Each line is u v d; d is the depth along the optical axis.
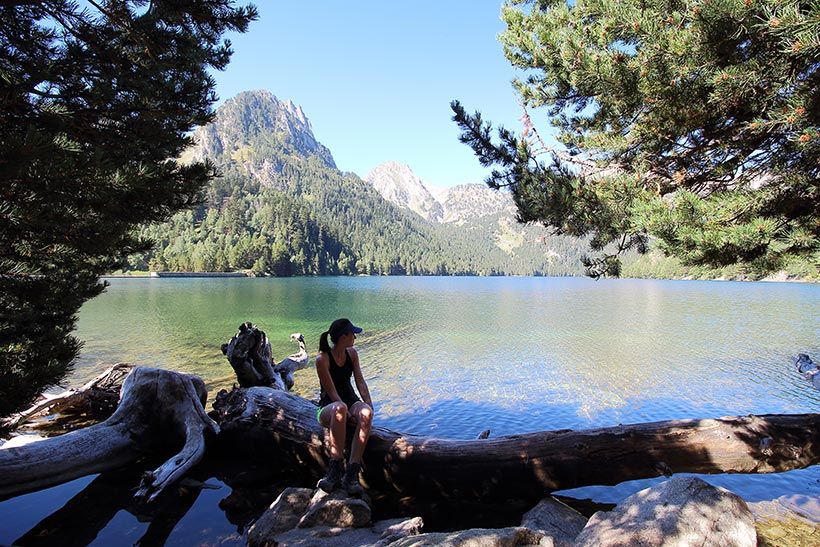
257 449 7.45
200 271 144.88
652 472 5.86
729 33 3.99
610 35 4.95
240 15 5.55
